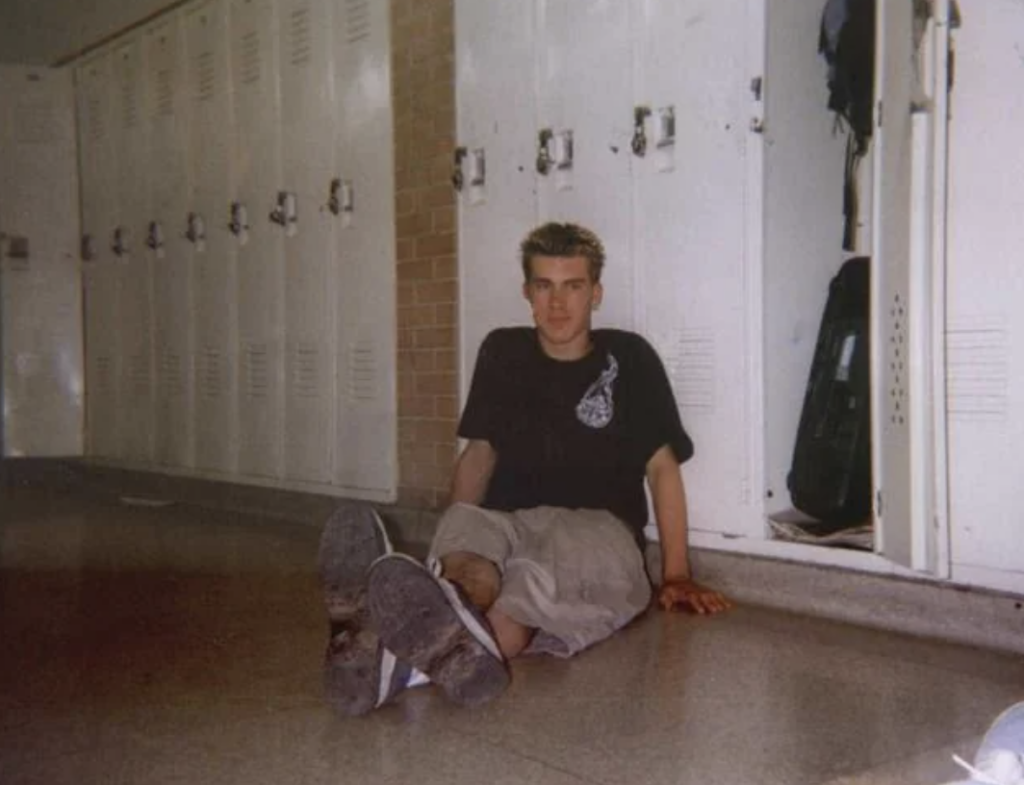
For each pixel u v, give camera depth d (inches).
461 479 133.8
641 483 133.9
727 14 138.9
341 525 100.7
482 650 89.7
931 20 113.0
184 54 235.5
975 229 116.6
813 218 142.6
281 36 207.8
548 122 160.4
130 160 257.0
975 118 116.3
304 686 103.7
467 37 171.2
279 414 214.8
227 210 225.1
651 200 148.1
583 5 155.1
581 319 128.3
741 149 138.3
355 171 193.5
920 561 117.1
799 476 138.8
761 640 119.0
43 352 281.9
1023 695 100.0
